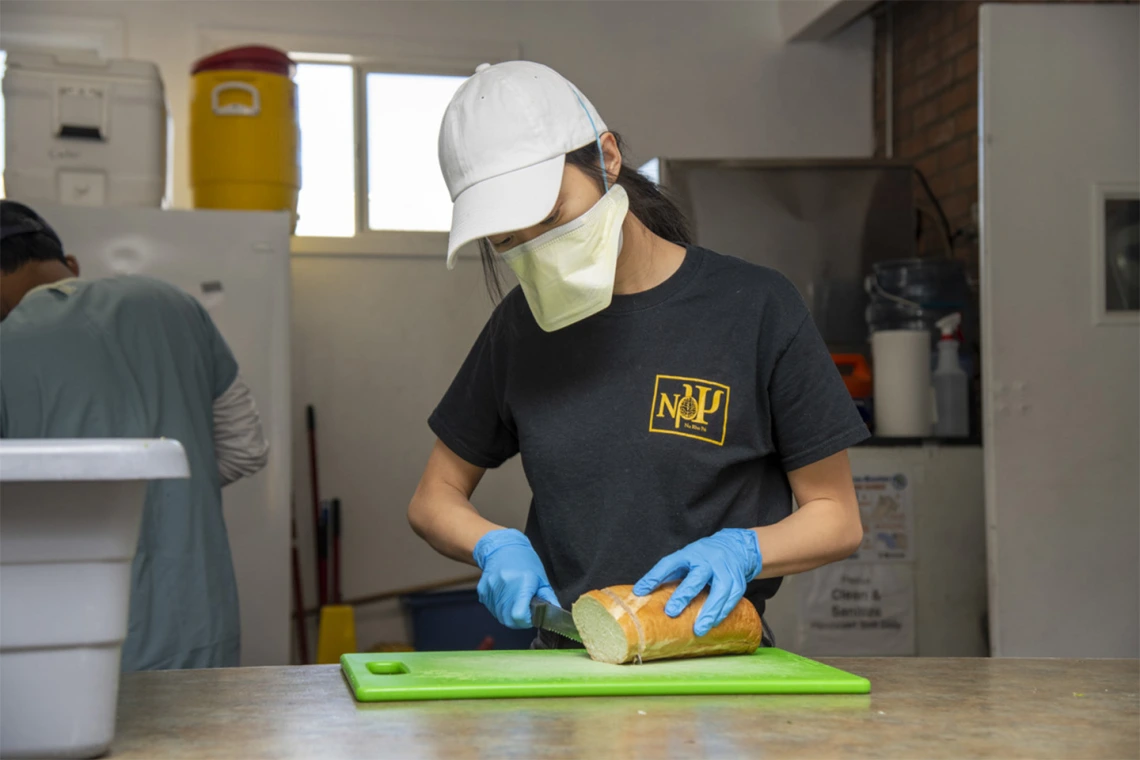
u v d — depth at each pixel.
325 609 3.58
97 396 1.86
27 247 2.01
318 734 0.85
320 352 3.96
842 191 3.53
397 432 3.99
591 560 1.25
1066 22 2.87
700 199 3.49
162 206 3.23
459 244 1.11
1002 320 2.84
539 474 1.28
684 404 1.24
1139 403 2.87
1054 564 2.83
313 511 3.85
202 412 2.02
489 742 0.82
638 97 4.13
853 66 4.27
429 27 4.01
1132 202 2.88
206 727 0.87
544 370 1.30
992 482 2.83
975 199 3.69
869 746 0.81
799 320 1.25
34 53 3.09
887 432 3.13
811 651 2.96
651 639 1.09
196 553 1.95
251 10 3.89
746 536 1.19
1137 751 0.80
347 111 4.00
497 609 1.22
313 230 3.99
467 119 1.16
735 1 4.20
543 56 4.08
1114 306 2.88
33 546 0.74
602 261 1.21
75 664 0.76
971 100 3.71
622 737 0.84
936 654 2.99
